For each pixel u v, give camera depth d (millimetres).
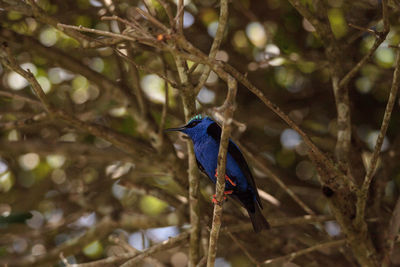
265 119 14930
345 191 9602
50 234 13617
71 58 12453
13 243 13844
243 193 10039
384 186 12648
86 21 14109
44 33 14273
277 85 15266
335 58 10750
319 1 10938
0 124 11086
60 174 15031
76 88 15117
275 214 13430
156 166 12648
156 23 6113
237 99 15258
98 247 14719
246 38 14977
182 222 11719
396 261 13758
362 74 14750
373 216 11148
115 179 12914
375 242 10961
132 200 15344
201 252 13570
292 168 15477
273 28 14609
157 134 12008
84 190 13164
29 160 15055
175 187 14859
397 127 15031
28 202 13617
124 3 12523
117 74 14797
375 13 14273
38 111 14438
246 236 13258
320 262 13211
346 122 10359
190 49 6039
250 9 14844
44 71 14719
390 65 14203
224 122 5996
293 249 13102
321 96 15391
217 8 14680
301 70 14328
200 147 9695
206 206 12148
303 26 14461
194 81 14398
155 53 11320
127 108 12664
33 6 10070
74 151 12383
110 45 9031
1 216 10859
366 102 15234
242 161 9844
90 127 11141
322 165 9438
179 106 14609
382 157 13211
